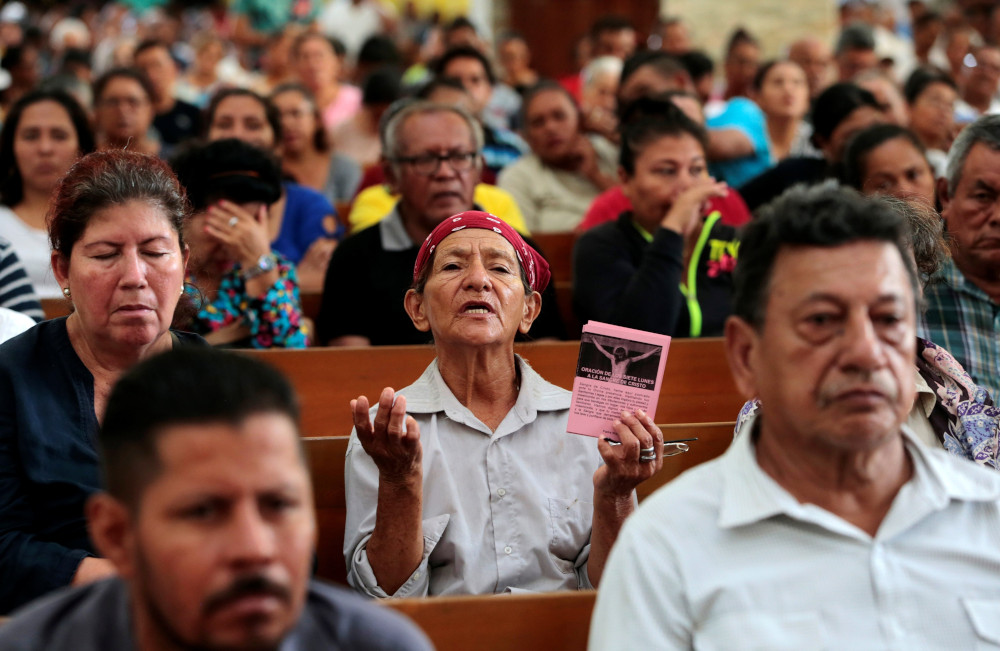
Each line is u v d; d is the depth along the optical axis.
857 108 4.76
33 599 2.10
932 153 5.51
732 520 1.59
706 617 1.58
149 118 5.95
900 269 1.57
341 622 1.36
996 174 2.87
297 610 1.18
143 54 7.39
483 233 2.42
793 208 1.59
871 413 1.52
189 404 1.18
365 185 5.37
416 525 2.10
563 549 2.29
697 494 1.65
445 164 3.67
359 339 3.64
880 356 1.52
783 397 1.57
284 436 1.20
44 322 2.38
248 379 1.22
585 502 2.32
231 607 1.13
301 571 1.18
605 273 3.71
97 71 10.78
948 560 1.60
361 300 3.65
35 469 2.20
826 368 1.54
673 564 1.60
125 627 1.31
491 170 5.86
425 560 2.16
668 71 5.44
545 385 2.45
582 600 1.85
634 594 1.59
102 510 1.23
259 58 11.80
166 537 1.15
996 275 2.98
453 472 2.32
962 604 1.57
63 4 13.09
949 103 6.01
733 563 1.59
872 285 1.54
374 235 3.72
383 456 2.01
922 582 1.58
